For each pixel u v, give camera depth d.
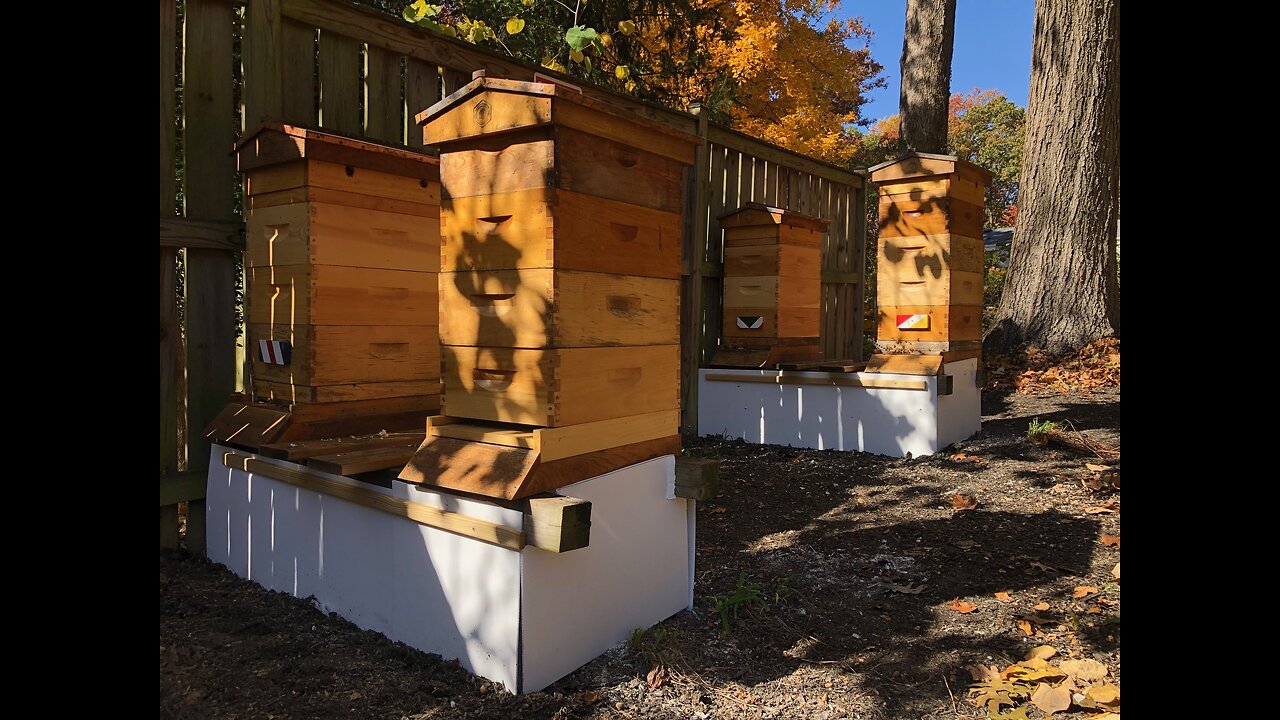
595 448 2.51
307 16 3.62
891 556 3.56
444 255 2.61
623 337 2.62
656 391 2.80
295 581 3.01
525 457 2.31
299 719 2.13
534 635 2.29
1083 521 3.96
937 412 5.39
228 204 3.46
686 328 6.31
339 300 3.06
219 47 3.39
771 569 3.39
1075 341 8.51
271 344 3.11
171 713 2.10
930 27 10.15
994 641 2.72
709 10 8.98
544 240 2.32
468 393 2.56
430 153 3.35
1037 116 8.78
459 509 2.40
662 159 2.77
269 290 3.18
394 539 2.62
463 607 2.41
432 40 4.16
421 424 3.39
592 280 2.47
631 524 2.68
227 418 3.28
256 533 3.17
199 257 3.40
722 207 6.59
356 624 2.78
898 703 2.33
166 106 3.22
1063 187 8.57
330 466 2.62
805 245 6.35
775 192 7.28
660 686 2.39
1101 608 2.96
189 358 3.38
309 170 2.92
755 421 6.17
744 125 12.87
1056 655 2.60
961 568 3.41
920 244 5.59
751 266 6.19
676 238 2.87
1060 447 5.41
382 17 3.90
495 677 2.34
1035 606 3.00
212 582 3.14
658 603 2.83
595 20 7.42
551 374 2.33
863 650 2.67
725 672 2.50
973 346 5.98
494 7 5.96
